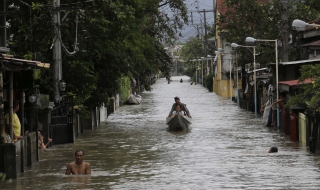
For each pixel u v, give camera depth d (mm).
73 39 41438
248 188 22719
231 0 66688
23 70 28188
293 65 48438
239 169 27469
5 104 31312
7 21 39500
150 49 66812
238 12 66500
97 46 43406
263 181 24141
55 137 39938
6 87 29828
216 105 84188
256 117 61719
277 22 64312
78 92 43969
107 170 27969
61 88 39469
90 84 44188
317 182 23766
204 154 33344
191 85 171750
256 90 67750
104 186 23625
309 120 35969
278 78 49469
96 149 36938
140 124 55844
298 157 31359
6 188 23672
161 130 49250
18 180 25484
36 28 38375
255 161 30078
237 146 37188
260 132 46219
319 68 33844
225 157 31875
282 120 46156
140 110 77125
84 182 24672
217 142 39656
